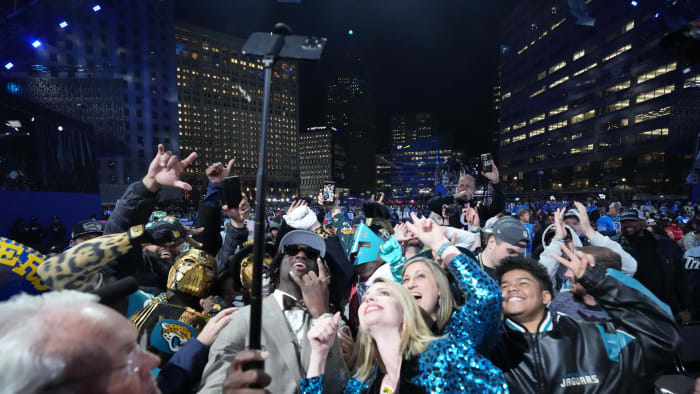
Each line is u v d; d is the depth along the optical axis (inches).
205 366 57.9
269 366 60.2
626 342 60.6
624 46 2434.8
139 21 3051.2
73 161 779.4
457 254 61.1
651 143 2224.4
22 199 625.6
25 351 21.3
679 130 1507.1
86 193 823.1
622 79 2466.8
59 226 655.8
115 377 24.6
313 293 63.8
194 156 68.4
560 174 3171.8
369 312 53.8
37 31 866.1
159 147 65.7
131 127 3024.1
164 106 3203.7
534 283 67.9
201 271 86.9
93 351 23.5
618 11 2465.6
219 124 5625.0
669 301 151.4
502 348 66.4
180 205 2266.2
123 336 26.6
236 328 61.6
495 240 106.4
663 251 156.9
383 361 55.1
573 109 2984.7
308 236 69.7
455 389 48.9
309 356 62.4
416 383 51.1
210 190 105.1
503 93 4156.0
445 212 186.7
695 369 118.8
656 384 90.4
